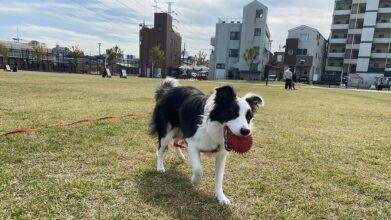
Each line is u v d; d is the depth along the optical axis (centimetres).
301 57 5422
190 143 328
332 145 536
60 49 7994
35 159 374
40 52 5609
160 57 5778
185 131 342
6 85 1345
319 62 5991
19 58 5497
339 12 5503
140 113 749
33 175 325
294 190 335
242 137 281
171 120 381
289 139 564
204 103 324
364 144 556
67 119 619
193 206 283
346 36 5562
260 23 5231
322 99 1580
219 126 302
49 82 1766
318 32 5491
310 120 809
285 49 5550
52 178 323
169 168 384
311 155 467
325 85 4731
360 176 385
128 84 2053
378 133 672
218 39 5566
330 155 473
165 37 5997
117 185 316
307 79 5241
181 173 369
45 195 283
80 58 5959
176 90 396
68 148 423
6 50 5456
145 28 6038
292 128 680
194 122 325
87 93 1194
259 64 5303
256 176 370
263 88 2280
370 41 5134
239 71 5450
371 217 284
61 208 262
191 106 344
